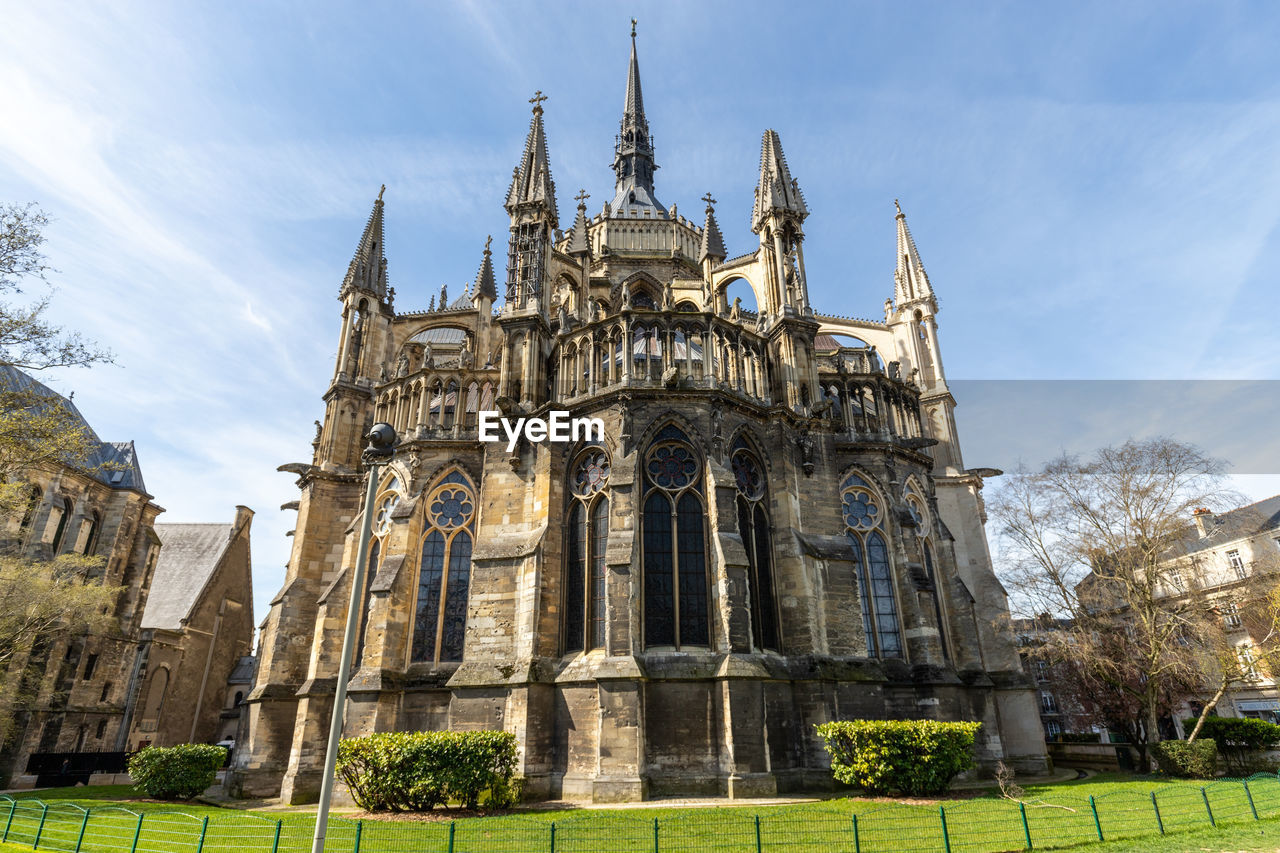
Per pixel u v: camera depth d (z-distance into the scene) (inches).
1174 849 696.4
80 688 2150.6
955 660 1472.7
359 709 1194.6
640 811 884.6
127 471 2448.3
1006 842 722.2
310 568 1514.5
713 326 1323.8
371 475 608.1
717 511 1162.6
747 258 1897.1
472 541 1360.7
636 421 1224.2
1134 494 1494.8
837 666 1199.6
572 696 1082.1
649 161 2758.4
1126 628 1553.9
